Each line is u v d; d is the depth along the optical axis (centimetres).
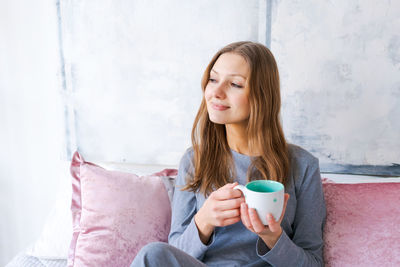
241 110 95
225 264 94
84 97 153
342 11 125
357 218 104
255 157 101
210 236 92
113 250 107
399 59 123
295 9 128
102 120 153
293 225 101
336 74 129
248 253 95
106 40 146
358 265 96
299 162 102
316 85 131
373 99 128
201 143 106
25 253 129
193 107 146
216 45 139
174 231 102
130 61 147
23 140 164
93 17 146
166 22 141
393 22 122
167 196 122
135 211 113
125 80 148
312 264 90
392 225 99
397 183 111
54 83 156
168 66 144
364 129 131
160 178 126
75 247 114
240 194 77
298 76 132
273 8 130
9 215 174
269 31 132
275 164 98
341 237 102
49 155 164
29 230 175
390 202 104
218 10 136
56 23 149
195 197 106
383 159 131
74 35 148
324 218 108
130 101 150
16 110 161
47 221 130
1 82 160
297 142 137
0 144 166
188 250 89
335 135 133
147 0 141
